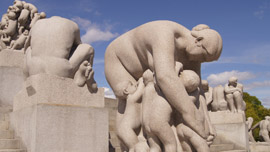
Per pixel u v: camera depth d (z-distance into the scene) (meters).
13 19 8.66
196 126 2.59
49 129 4.20
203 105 2.98
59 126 4.32
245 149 7.98
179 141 2.66
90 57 5.09
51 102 4.41
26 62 4.95
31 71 4.73
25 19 8.64
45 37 4.76
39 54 4.72
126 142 2.84
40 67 4.62
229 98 8.42
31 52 4.91
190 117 2.57
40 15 8.89
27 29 8.83
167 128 2.54
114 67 3.19
